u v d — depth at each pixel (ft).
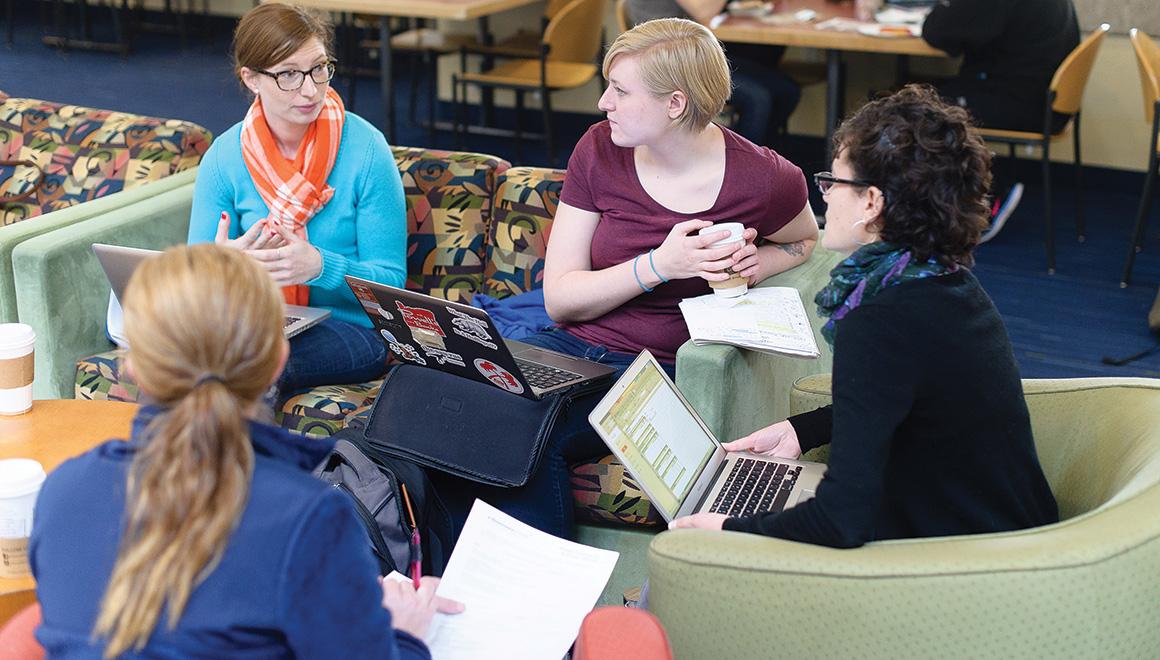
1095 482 6.50
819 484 5.65
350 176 8.95
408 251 9.61
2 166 11.09
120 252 8.07
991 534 5.57
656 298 8.19
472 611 5.69
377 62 24.13
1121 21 17.95
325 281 8.59
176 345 3.95
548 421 7.45
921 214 5.67
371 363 8.75
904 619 5.38
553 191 9.36
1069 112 15.16
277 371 4.21
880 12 16.61
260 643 3.93
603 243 8.31
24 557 5.82
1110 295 14.56
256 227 8.37
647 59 7.63
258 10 8.63
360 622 4.06
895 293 5.68
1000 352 5.85
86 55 24.98
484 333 7.04
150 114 20.76
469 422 7.54
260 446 4.15
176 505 3.83
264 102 8.74
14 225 9.47
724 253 7.68
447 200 9.61
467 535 6.13
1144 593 5.29
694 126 7.84
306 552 3.91
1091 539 5.29
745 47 17.44
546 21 19.72
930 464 5.86
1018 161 19.08
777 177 8.15
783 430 7.24
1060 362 12.64
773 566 5.54
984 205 5.80
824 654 5.56
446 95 21.88
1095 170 18.83
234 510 3.88
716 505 6.73
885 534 6.05
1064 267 15.48
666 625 5.88
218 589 3.89
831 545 5.56
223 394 3.95
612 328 8.31
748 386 7.92
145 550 3.83
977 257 15.78
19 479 5.72
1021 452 5.97
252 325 4.03
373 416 7.75
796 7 17.20
